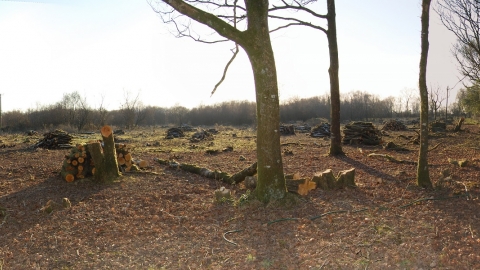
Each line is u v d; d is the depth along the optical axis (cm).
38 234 571
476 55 1295
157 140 2431
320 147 1794
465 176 909
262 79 667
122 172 981
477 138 2111
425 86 781
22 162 1277
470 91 2050
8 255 495
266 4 668
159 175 986
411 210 640
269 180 684
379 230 544
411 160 1246
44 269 456
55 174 1008
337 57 1372
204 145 1989
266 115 673
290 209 655
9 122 4366
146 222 620
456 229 536
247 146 1877
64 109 4391
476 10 1058
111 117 4878
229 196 736
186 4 675
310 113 5669
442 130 2633
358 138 1870
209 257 479
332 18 1336
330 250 480
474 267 416
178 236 557
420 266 430
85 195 793
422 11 761
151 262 471
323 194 748
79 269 455
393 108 6581
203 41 866
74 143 2053
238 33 666
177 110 6072
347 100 6216
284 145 1897
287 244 511
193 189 839
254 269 440
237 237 546
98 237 556
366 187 820
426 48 766
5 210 679
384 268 429
